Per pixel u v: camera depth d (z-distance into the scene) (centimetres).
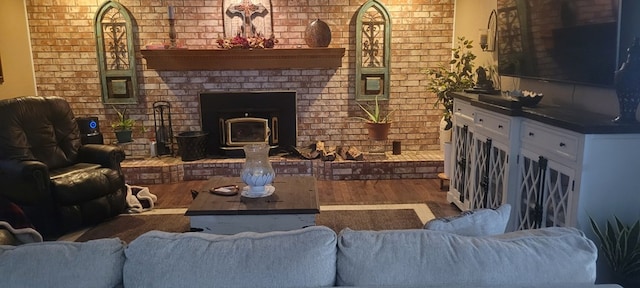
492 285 122
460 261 125
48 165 367
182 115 516
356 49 504
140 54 501
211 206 275
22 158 340
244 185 320
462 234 146
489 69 420
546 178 254
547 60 293
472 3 453
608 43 233
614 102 251
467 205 367
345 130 526
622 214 227
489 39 414
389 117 525
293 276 123
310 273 123
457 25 495
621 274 214
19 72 473
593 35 244
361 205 407
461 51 479
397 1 498
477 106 334
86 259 124
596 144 219
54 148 376
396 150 509
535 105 290
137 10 491
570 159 231
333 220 372
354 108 521
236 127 512
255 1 497
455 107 390
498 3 365
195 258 124
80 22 489
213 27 499
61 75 500
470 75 428
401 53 510
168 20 494
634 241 209
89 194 348
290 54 484
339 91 516
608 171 222
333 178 486
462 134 375
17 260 123
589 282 126
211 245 128
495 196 314
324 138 527
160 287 122
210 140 517
